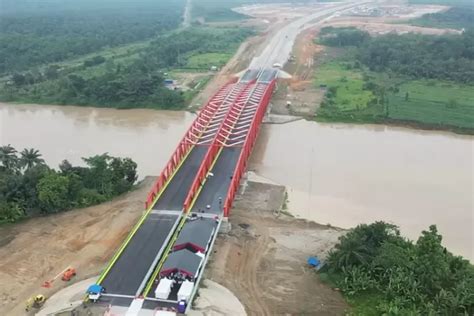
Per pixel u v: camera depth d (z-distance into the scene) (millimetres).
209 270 74500
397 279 69312
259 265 77625
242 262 78062
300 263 78500
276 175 109375
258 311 67312
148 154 121062
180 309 63531
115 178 100000
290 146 125625
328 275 74562
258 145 125750
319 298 70188
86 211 91875
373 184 106000
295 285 73000
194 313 64438
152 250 74375
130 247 75000
